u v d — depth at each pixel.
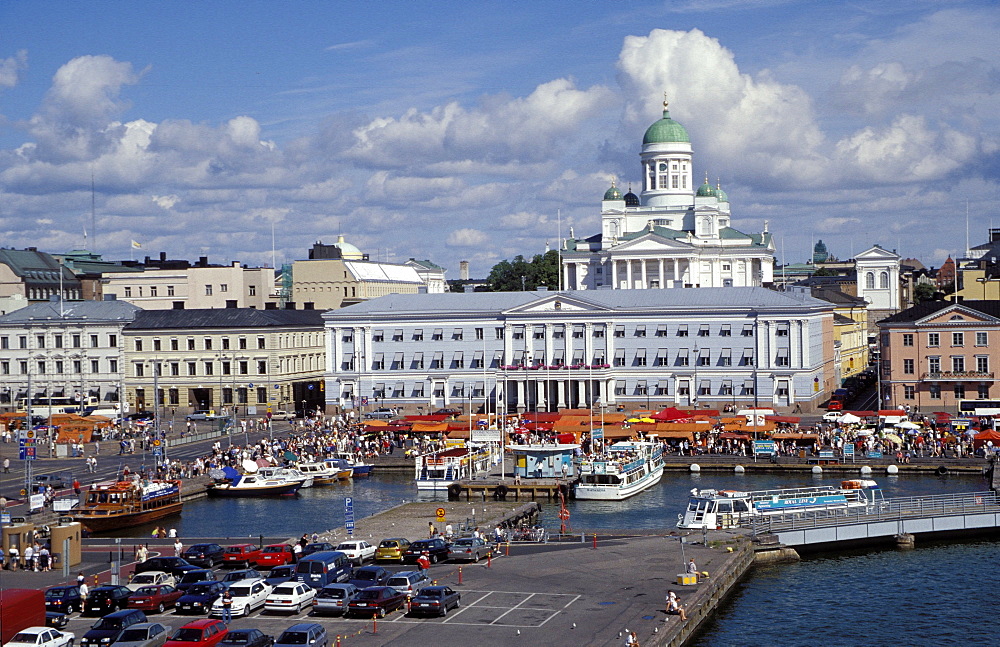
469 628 90.50
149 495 147.00
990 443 177.38
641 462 166.38
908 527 129.62
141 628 83.88
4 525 121.56
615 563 112.31
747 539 122.44
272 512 153.38
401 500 162.00
